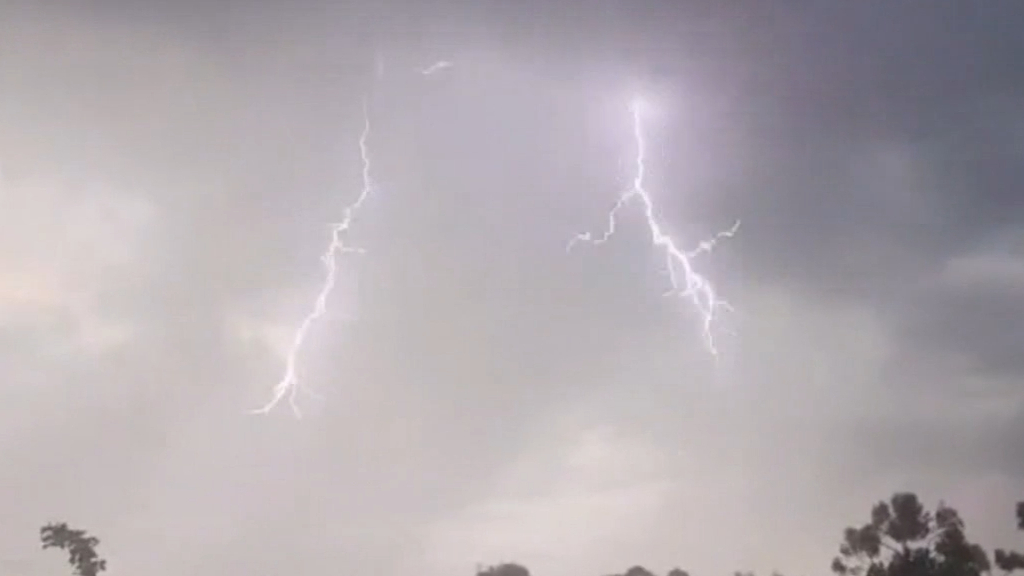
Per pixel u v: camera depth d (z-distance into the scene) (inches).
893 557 2244.1
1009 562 2295.8
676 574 2878.9
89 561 2267.5
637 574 2856.8
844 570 2288.4
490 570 2763.3
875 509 2271.2
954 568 2203.5
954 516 2246.6
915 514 2237.9
